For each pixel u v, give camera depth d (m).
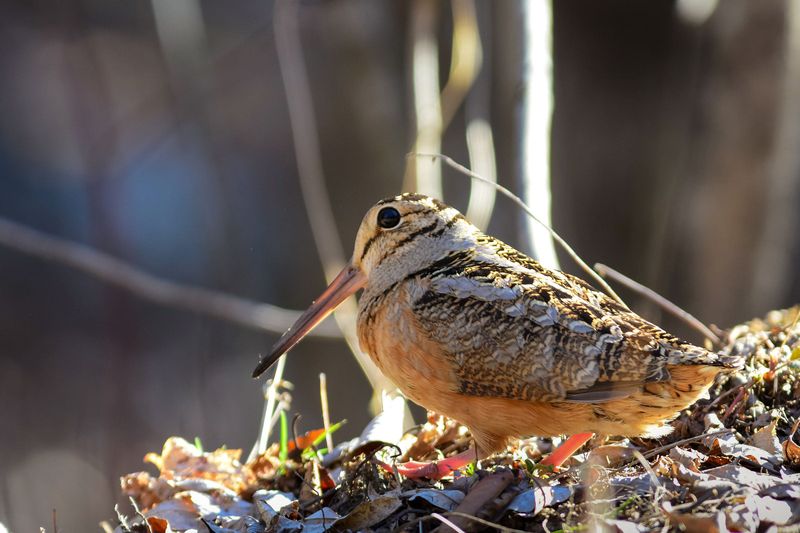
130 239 18.50
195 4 16.55
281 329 12.06
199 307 12.04
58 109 20.47
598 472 6.00
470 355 6.45
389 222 7.17
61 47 20.30
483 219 11.23
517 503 5.93
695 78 15.30
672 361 6.06
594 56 17.86
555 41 17.86
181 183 19.50
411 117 13.61
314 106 15.20
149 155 19.62
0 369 17.56
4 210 19.70
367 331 7.07
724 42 13.61
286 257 18.78
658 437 6.69
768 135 13.55
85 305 17.97
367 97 14.79
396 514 6.21
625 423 6.33
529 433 6.57
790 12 13.27
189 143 19.66
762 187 13.66
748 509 5.49
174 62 16.38
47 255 11.77
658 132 17.34
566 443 6.70
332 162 15.12
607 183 17.44
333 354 15.84
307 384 16.05
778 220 13.81
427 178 11.67
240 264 18.59
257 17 20.42
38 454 16.44
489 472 6.16
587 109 17.75
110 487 15.43
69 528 14.96
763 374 6.90
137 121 19.58
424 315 6.65
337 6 14.77
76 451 16.28
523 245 8.91
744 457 6.19
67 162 20.11
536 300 6.41
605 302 6.64
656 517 5.57
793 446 6.14
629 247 17.11
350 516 6.21
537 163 9.29
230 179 19.34
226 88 19.91
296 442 7.33
